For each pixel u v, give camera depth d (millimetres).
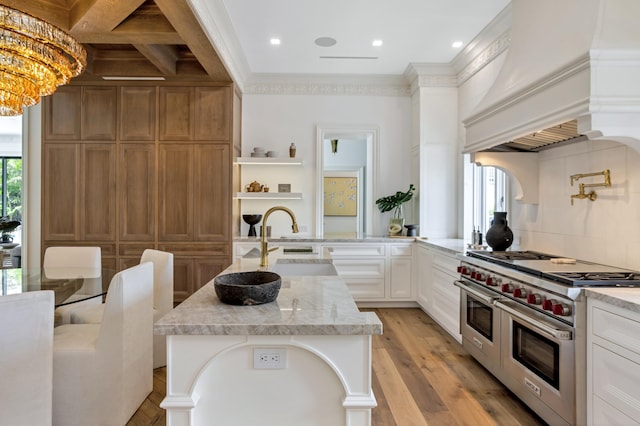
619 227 2229
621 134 1679
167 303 2918
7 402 1613
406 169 5129
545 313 2004
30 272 3055
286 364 1297
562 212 2748
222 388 1294
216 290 1496
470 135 2867
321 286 1809
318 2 3217
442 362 3025
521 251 3068
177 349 1270
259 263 2504
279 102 5078
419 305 4648
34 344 1663
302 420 1303
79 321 2693
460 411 2283
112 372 2025
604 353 1676
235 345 1270
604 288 1799
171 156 4430
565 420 1858
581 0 1892
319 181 5082
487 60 3873
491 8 3309
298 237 4836
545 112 1951
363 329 1237
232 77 4309
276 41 3982
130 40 3258
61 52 2566
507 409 2307
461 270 3025
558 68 1813
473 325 2893
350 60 4484
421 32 3758
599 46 1644
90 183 4406
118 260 4418
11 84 2506
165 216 4426
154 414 2221
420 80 4660
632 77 1642
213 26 3328
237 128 4785
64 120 4402
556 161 2816
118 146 4414
